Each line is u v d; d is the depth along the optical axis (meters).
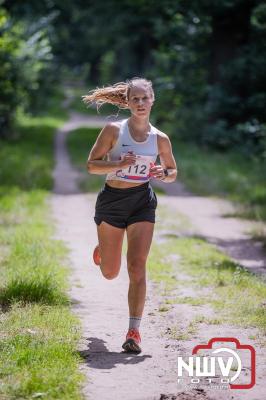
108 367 10.94
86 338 12.44
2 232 22.19
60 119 99.88
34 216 26.62
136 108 11.65
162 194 36.97
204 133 60.69
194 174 44.84
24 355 10.88
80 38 142.62
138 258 11.82
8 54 60.91
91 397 9.70
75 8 98.69
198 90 67.81
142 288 11.81
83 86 168.62
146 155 11.84
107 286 16.55
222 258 19.80
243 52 62.12
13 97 63.06
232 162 52.22
